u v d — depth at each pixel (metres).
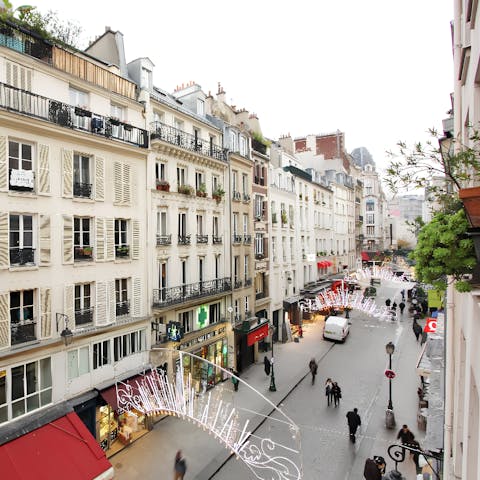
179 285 17.72
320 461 12.73
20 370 11.22
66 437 10.79
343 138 52.88
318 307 25.98
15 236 11.33
